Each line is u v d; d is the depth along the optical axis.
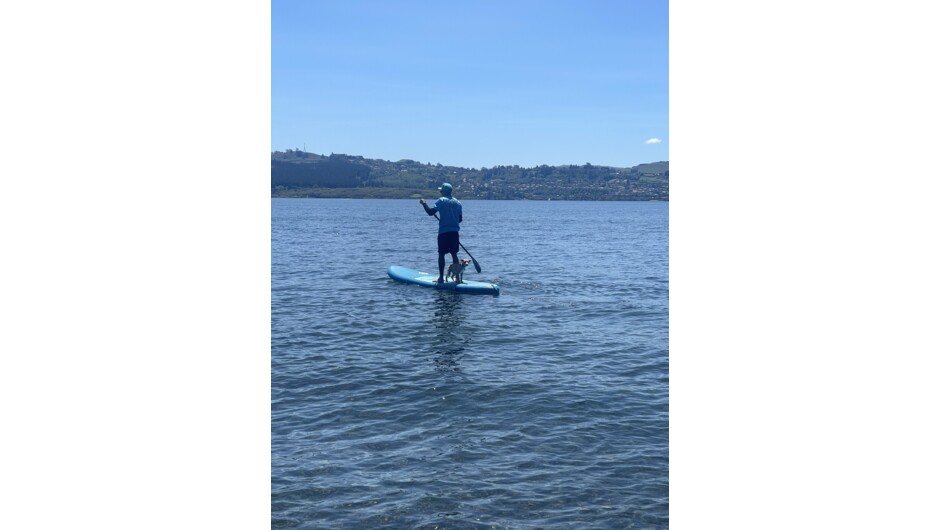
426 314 13.02
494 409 7.36
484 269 21.62
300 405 7.47
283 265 22.50
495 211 113.94
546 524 4.88
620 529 4.80
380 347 10.20
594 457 6.05
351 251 29.08
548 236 41.78
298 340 10.60
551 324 12.16
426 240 37.56
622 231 49.22
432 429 6.76
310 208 123.06
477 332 11.38
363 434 6.62
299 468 5.80
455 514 5.02
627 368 9.09
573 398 7.74
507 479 5.61
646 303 14.59
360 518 4.96
